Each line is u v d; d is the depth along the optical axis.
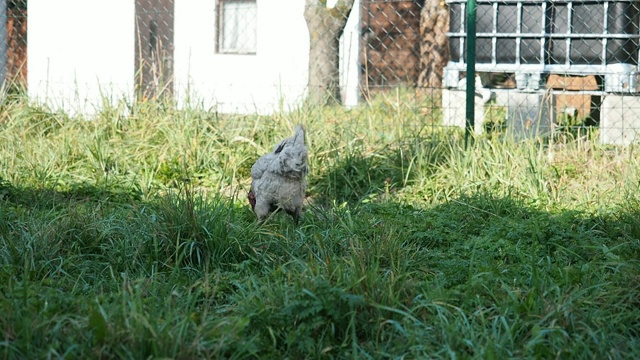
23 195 9.27
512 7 11.52
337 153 10.56
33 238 6.75
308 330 5.20
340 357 5.12
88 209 8.14
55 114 12.05
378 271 6.20
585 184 9.40
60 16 16.36
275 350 5.15
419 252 7.07
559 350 4.95
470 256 7.02
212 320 5.35
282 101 11.73
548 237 7.48
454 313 5.57
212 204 7.77
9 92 13.48
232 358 4.87
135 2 16.44
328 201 9.55
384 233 7.16
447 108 12.32
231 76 16.41
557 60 11.51
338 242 7.21
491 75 12.32
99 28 16.30
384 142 11.05
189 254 6.80
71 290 6.10
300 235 7.35
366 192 9.84
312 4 14.99
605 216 8.11
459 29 12.02
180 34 16.62
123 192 9.64
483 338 5.12
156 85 12.65
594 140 10.49
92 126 11.72
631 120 11.47
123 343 4.77
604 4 11.10
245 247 7.00
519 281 6.16
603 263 6.61
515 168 9.62
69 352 4.63
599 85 12.03
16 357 4.68
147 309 5.50
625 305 5.61
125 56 16.36
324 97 12.60
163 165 10.59
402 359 4.94
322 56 15.09
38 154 10.65
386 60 20.02
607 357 4.98
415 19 19.92
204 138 11.08
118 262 6.70
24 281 5.41
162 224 7.09
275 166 7.71
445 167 10.12
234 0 16.80
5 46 15.93
